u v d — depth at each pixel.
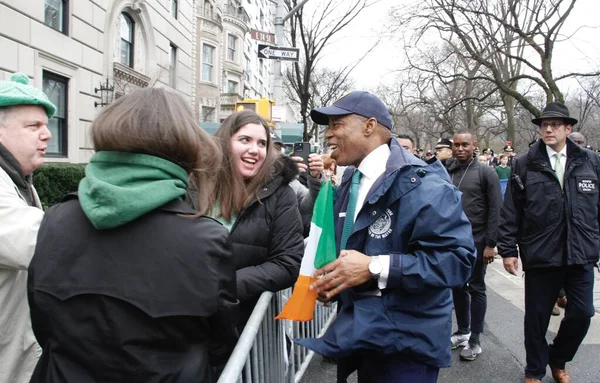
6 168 1.83
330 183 2.13
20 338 1.72
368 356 1.91
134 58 15.55
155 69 16.30
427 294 1.80
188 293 1.04
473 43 13.72
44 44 10.26
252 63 48.03
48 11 10.70
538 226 3.10
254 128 2.23
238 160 2.22
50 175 8.20
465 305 3.96
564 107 3.08
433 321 1.80
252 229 2.17
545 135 3.12
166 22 17.77
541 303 3.16
